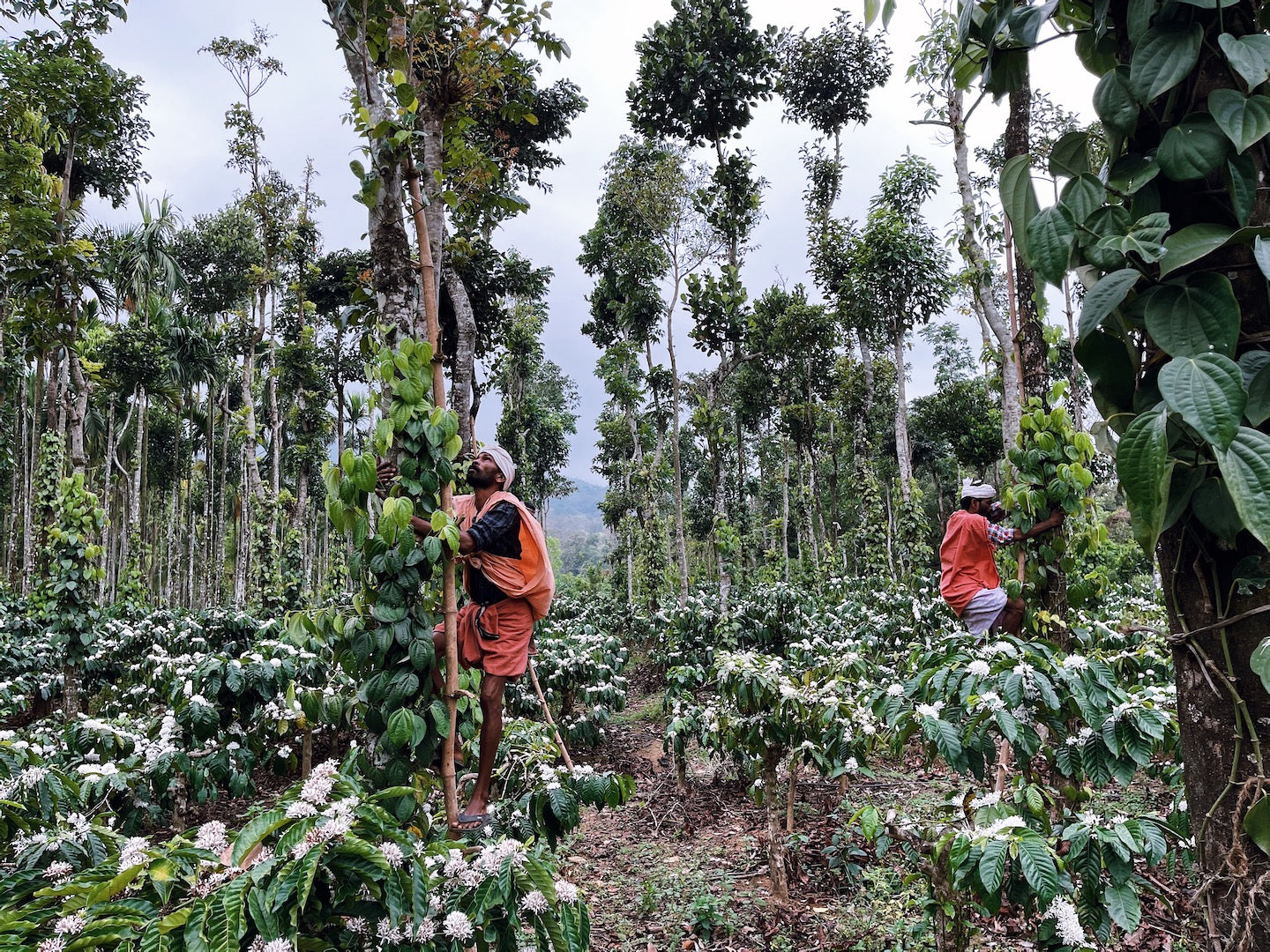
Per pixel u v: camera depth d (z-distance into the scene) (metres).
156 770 4.02
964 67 1.99
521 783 3.08
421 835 2.50
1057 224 1.47
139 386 19.72
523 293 14.66
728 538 13.02
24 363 18.03
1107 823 2.36
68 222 9.60
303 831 1.74
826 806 5.41
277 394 19.42
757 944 3.67
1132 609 7.05
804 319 17.78
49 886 2.00
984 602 4.60
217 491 31.11
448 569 2.65
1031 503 4.44
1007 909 3.60
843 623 9.48
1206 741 1.40
